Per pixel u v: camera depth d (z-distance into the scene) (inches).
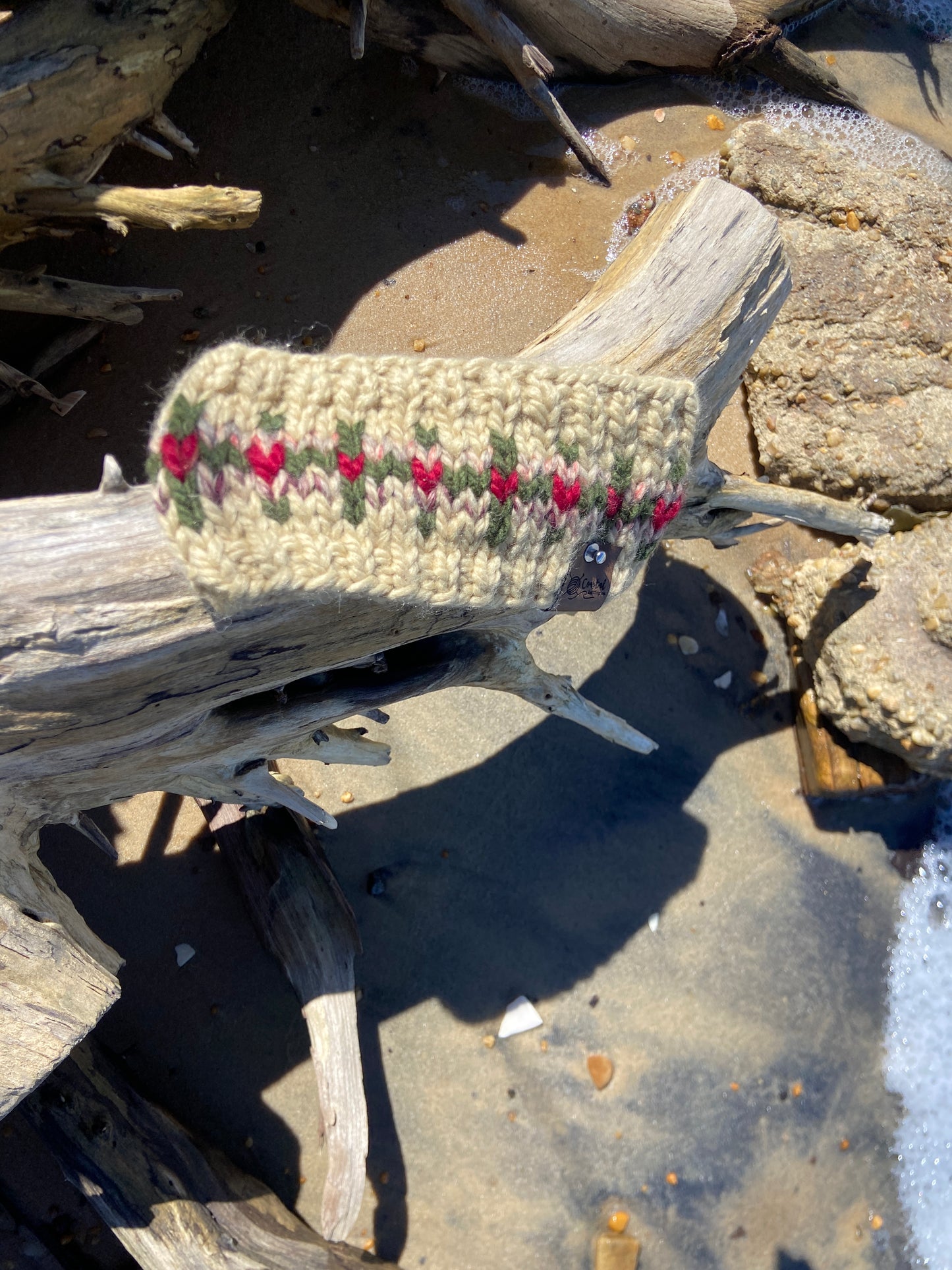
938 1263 29.1
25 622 15.4
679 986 30.2
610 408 17.0
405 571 15.5
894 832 32.9
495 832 30.7
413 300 34.8
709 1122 29.2
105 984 18.9
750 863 31.7
